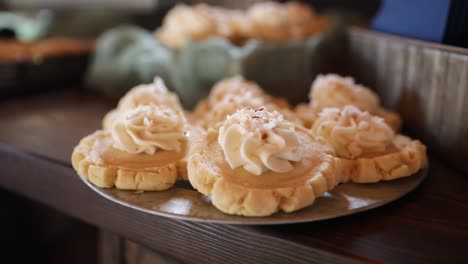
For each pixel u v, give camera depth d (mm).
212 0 798
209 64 599
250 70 582
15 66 666
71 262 635
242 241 388
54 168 485
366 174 419
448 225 394
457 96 455
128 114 438
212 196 381
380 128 440
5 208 606
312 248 369
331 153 409
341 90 503
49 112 629
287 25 644
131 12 832
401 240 378
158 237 424
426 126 493
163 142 429
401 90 526
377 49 561
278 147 384
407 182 427
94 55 749
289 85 600
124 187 410
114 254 474
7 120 599
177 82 614
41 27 792
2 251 614
